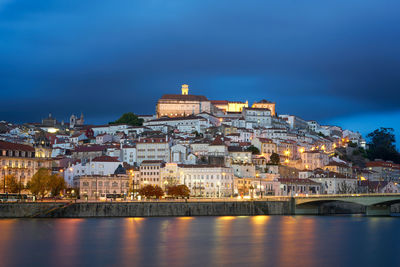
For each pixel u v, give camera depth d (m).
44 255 150.12
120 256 149.12
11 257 147.38
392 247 165.12
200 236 185.88
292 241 176.50
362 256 150.62
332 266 138.12
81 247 162.25
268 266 137.38
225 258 146.75
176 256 149.50
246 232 197.50
